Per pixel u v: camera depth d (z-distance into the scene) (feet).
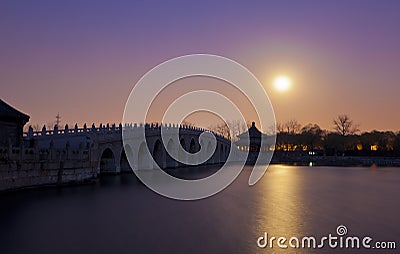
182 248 76.64
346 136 571.69
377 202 140.56
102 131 219.82
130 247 77.10
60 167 167.12
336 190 178.70
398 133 591.78
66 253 73.36
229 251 75.36
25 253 73.26
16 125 172.65
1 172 136.26
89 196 142.82
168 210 118.42
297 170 330.54
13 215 106.52
